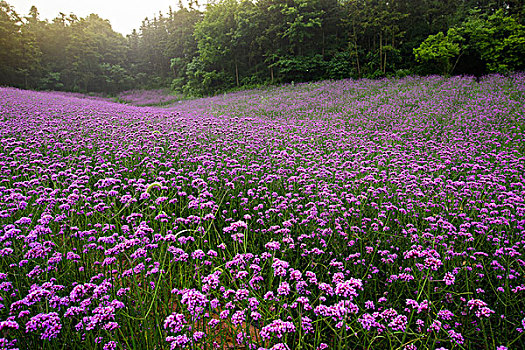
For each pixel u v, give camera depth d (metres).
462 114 12.24
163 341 2.25
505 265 3.24
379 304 2.90
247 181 5.36
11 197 3.48
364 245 3.71
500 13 25.06
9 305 2.50
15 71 39.56
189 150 6.88
